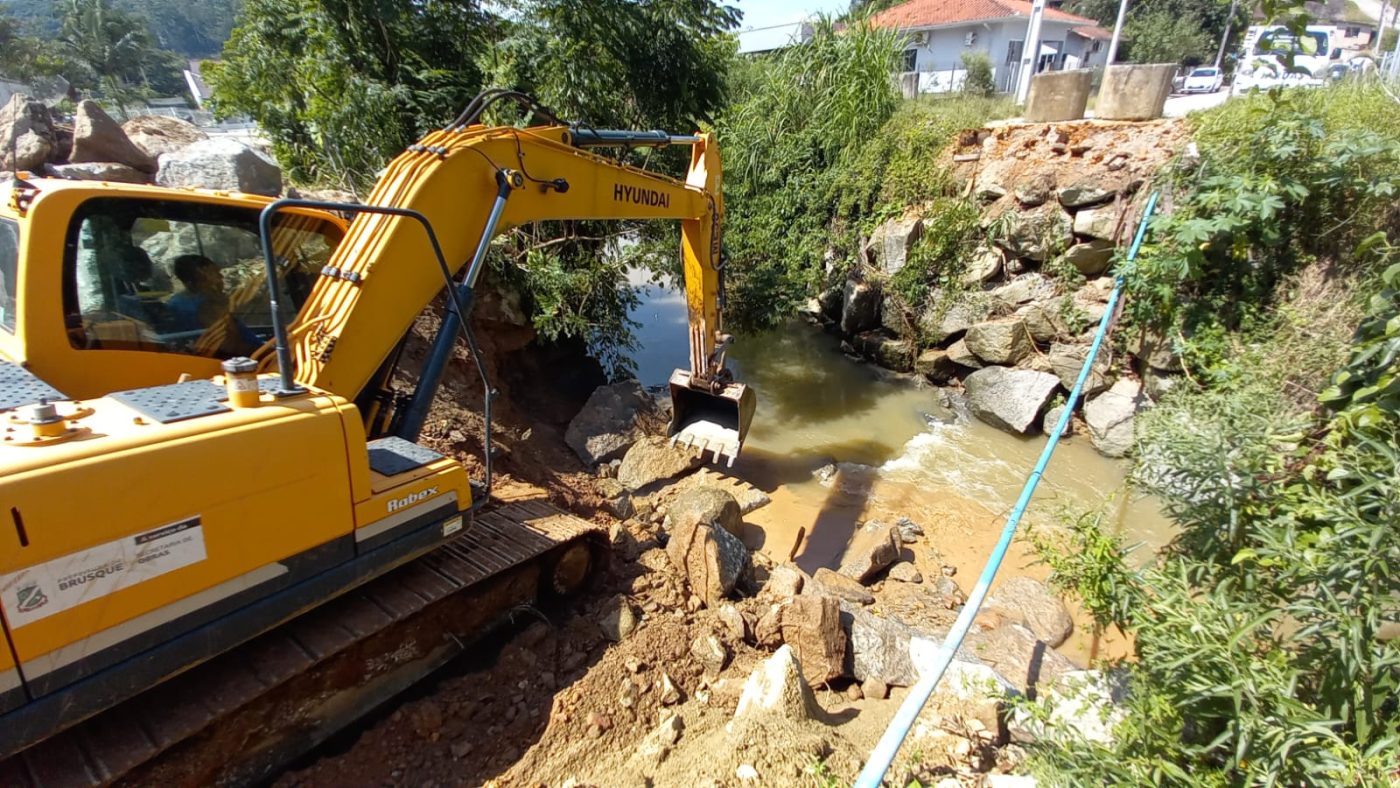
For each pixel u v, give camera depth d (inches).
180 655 94.3
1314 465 130.8
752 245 432.5
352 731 130.6
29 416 83.3
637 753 128.6
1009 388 314.7
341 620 122.4
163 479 88.7
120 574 86.6
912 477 273.7
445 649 140.5
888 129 422.9
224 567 96.6
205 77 373.1
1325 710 94.1
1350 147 238.7
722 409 247.0
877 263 394.3
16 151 299.1
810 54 470.6
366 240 131.0
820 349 416.2
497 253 299.4
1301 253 257.6
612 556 185.3
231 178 315.3
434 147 144.0
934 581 208.7
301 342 123.3
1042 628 182.1
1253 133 266.5
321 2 297.1
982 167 367.2
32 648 81.0
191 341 125.6
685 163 372.8
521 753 129.1
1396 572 96.8
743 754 117.8
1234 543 130.8
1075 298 315.0
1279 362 230.7
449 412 237.8
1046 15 1084.5
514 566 151.8
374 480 121.0
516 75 302.0
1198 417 164.2
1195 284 275.3
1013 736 130.9
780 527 238.2
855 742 130.4
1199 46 1073.5
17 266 109.7
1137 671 118.0
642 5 328.8
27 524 78.4
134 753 96.5
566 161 175.2
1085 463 281.7
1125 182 303.7
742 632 163.2
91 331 113.9
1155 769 93.7
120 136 327.9
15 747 81.8
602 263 334.0
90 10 1697.8
